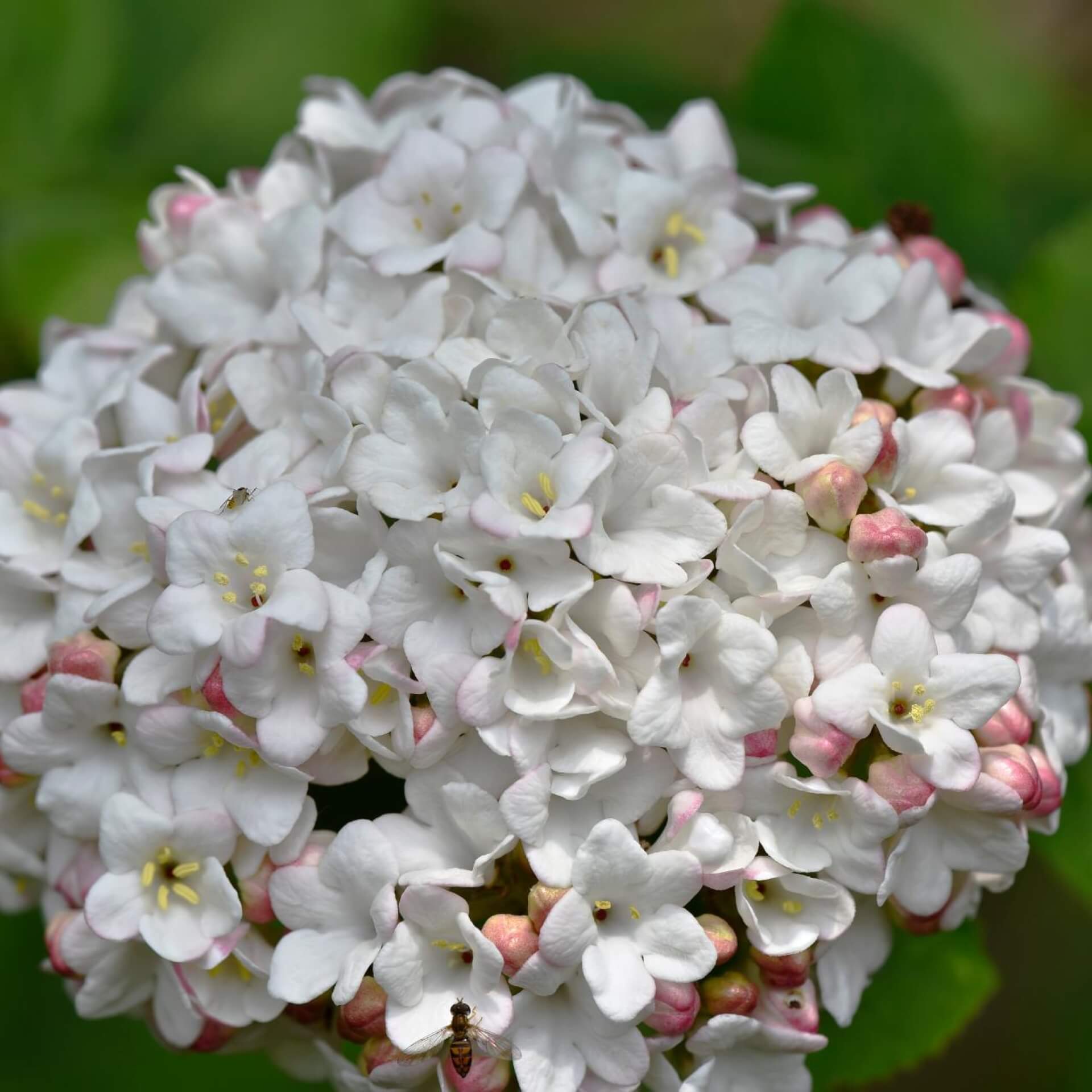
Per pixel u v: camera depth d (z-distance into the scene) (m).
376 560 0.36
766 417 0.37
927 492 0.38
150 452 0.38
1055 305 0.42
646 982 0.36
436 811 0.37
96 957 0.37
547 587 0.36
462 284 0.38
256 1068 0.43
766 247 0.39
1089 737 0.39
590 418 0.37
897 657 0.36
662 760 0.36
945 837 0.37
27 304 0.43
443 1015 0.36
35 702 0.38
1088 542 0.40
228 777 0.37
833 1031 0.40
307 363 0.38
